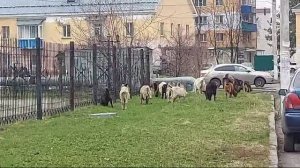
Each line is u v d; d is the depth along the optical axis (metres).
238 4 64.88
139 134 12.64
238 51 63.12
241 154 10.34
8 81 15.37
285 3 20.31
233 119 15.84
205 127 13.98
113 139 11.91
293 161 10.80
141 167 9.04
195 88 26.58
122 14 38.12
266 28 85.31
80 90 20.05
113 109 18.97
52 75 17.77
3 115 14.95
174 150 10.59
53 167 9.08
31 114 16.14
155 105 20.44
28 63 16.27
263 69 42.81
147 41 40.50
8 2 53.25
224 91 27.38
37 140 11.95
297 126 11.54
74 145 11.20
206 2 67.12
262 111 18.52
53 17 50.75
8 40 16.20
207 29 65.56
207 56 45.91
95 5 42.00
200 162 9.51
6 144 11.48
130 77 24.39
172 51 37.16
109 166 9.11
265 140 12.13
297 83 12.31
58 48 20.00
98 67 21.84
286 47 20.30
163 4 51.28
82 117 16.59
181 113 17.36
